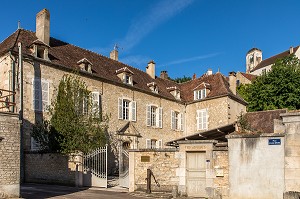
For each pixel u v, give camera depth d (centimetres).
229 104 2895
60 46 2391
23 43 2034
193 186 1239
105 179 1559
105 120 2014
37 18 2236
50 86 2055
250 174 1096
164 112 2967
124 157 1647
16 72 1886
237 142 1133
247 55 7750
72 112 1762
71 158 1642
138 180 1359
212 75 3291
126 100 2603
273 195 1047
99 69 2503
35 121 1931
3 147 1086
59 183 1662
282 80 3066
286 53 5478
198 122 3055
